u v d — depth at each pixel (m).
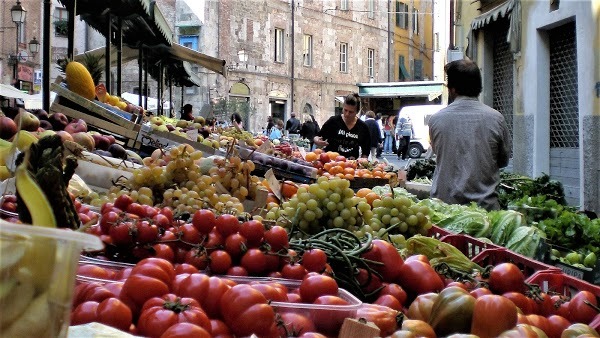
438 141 6.27
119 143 7.61
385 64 56.66
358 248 3.24
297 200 4.36
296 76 47.66
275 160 7.16
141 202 4.53
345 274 3.17
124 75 43.12
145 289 2.23
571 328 2.59
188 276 2.35
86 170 5.36
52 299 1.27
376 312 2.53
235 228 3.04
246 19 43.78
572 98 12.24
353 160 9.38
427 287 3.12
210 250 3.00
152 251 2.98
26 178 1.52
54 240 1.25
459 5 18.59
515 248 5.14
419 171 12.45
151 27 15.39
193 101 42.50
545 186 9.52
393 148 41.19
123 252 2.98
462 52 18.00
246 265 2.96
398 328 2.55
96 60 11.95
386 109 49.78
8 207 3.51
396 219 4.42
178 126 12.30
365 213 4.40
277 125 35.78
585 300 2.96
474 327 2.43
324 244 3.18
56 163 1.97
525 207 7.16
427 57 63.09
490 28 16.05
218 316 2.31
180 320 2.07
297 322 2.37
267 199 5.31
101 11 12.53
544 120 13.02
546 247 5.09
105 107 8.27
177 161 4.79
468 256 4.47
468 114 6.14
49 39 8.41
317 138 10.45
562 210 7.18
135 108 10.37
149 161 5.58
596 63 10.56
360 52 53.59
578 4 11.16
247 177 5.17
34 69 38.06
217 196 4.83
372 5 54.81
